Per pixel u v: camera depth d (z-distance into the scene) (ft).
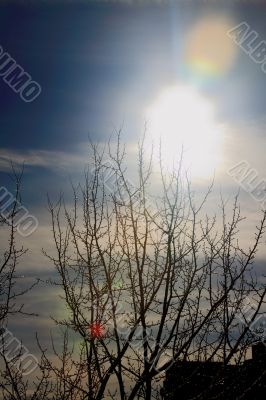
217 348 41.04
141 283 42.01
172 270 42.09
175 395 40.57
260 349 41.19
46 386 41.50
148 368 40.57
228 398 40.50
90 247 43.75
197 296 42.09
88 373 41.34
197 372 40.78
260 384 40.24
